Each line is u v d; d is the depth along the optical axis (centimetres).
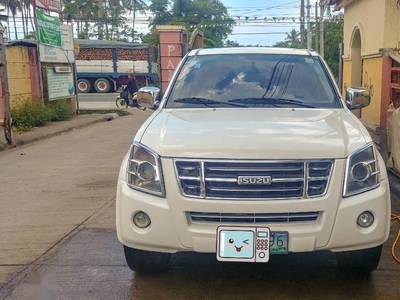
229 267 427
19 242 504
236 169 340
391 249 458
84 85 3369
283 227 338
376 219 348
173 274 415
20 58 1511
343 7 1335
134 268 402
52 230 538
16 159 990
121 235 366
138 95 520
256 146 344
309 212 340
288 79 488
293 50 541
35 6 1559
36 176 820
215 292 384
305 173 339
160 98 555
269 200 337
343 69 1365
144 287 394
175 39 1750
